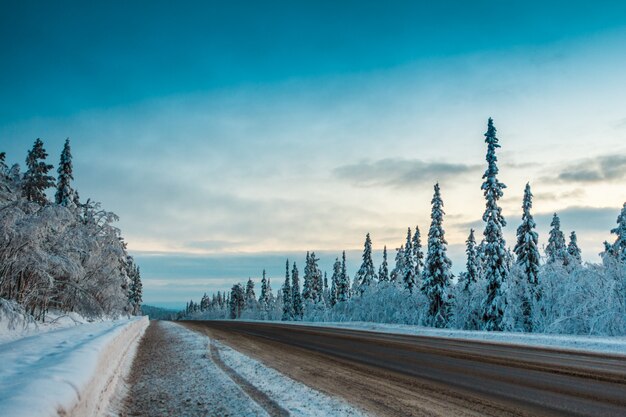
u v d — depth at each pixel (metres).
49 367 5.18
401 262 55.91
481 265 40.19
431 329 26.55
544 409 6.55
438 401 7.16
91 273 26.53
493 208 31.53
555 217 40.34
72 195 31.59
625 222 32.88
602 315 22.97
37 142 27.97
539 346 15.77
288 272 84.31
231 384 8.84
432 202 37.78
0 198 19.58
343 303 56.41
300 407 6.85
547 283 28.05
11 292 18.56
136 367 11.69
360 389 8.26
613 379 8.77
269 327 34.03
